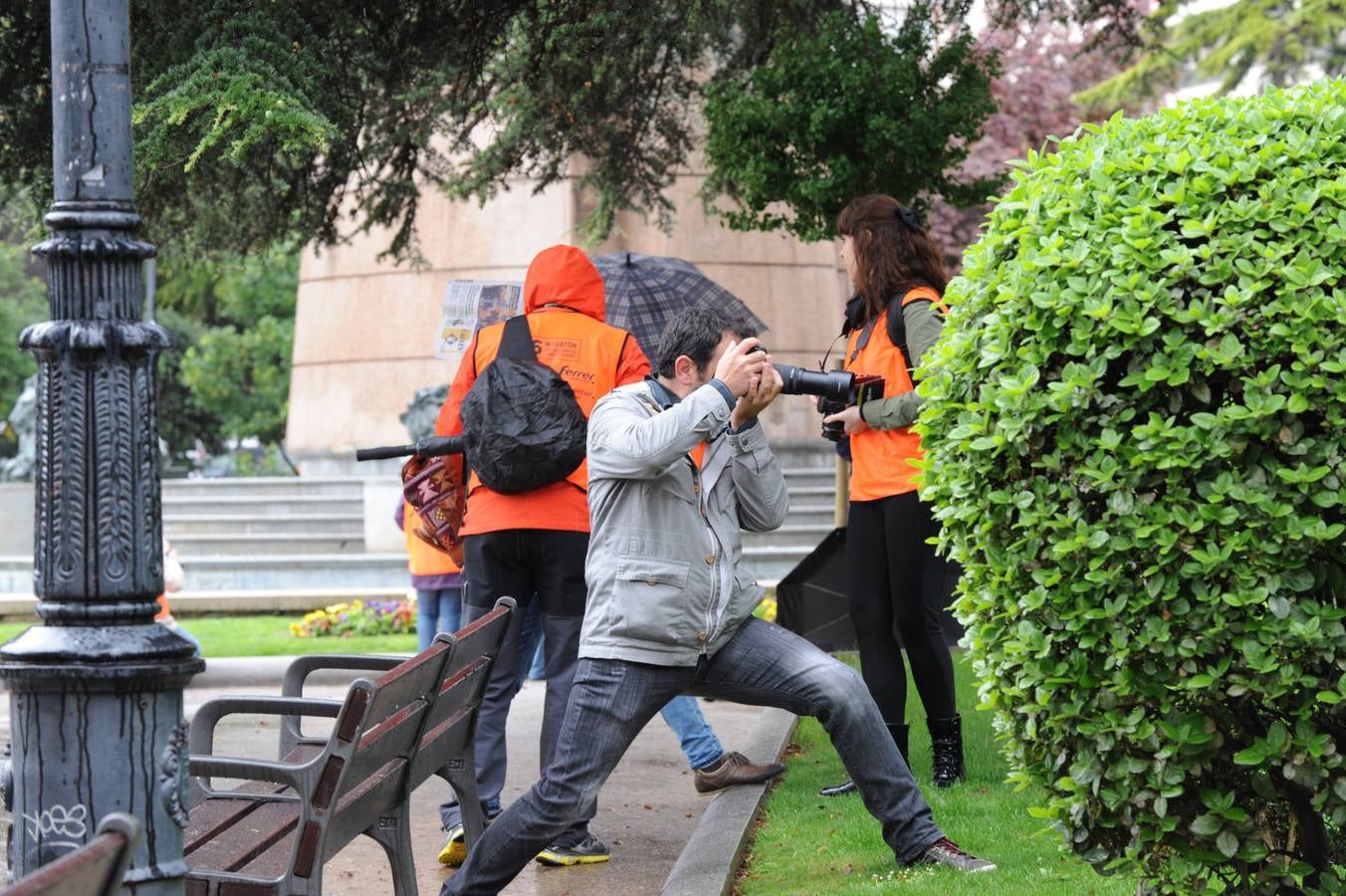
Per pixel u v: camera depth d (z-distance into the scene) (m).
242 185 9.55
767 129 9.71
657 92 10.44
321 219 10.19
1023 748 3.96
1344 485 3.36
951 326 4.07
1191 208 3.57
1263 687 3.44
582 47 8.71
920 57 9.87
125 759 2.88
